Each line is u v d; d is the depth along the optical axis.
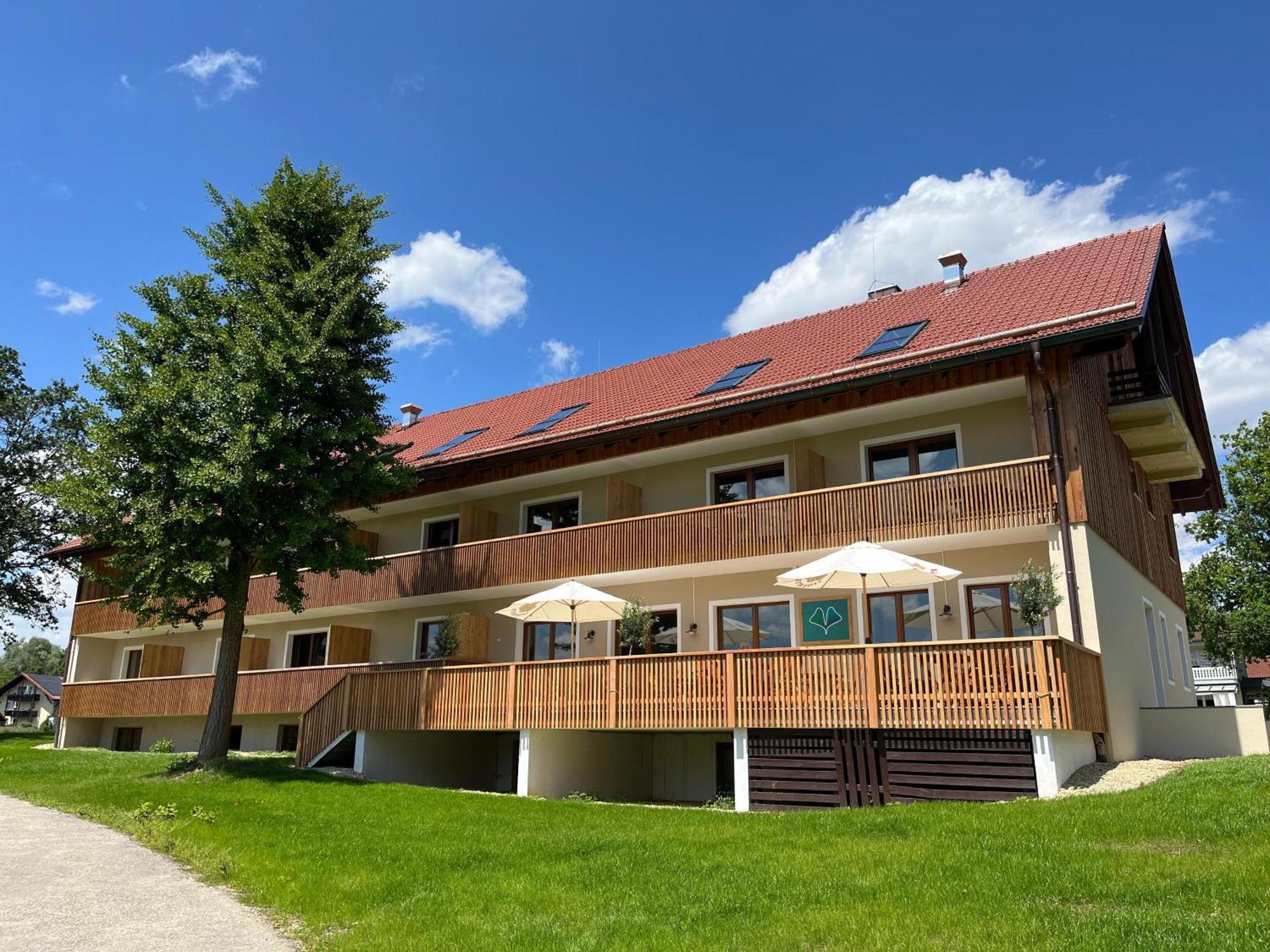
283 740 25.45
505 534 24.48
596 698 16.28
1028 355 15.77
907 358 17.12
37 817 13.85
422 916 7.89
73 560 33.00
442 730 19.39
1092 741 14.52
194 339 17.44
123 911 8.09
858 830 10.42
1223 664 43.00
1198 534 41.78
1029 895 7.41
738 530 18.39
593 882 8.84
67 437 35.12
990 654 12.90
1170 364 22.53
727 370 22.89
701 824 11.71
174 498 16.56
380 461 18.55
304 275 17.83
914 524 16.33
